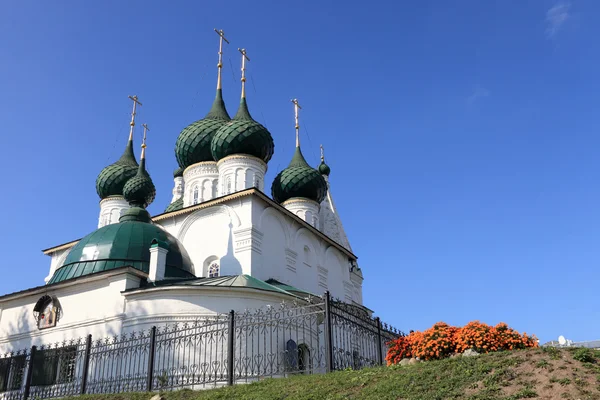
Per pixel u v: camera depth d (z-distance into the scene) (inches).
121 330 940.0
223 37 1752.0
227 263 1219.2
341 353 597.9
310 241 1446.9
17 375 887.7
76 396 708.7
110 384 737.0
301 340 930.1
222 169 1449.3
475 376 451.2
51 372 850.8
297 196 1599.4
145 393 646.5
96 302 996.6
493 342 564.1
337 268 1555.1
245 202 1259.8
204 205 1296.8
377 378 505.7
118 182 1662.2
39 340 1033.5
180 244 1221.7
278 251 1300.4
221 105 1647.4
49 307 1048.8
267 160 1501.0
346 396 478.3
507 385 427.5
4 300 1107.3
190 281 1031.0
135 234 1130.0
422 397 433.1
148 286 974.4
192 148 1533.0
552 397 398.0
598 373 422.6
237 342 846.5
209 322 719.7
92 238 1134.4
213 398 565.6
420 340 597.3
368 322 684.7
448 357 567.5
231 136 1439.5
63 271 1100.5
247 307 944.3
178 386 682.2
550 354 463.5
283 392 530.0
